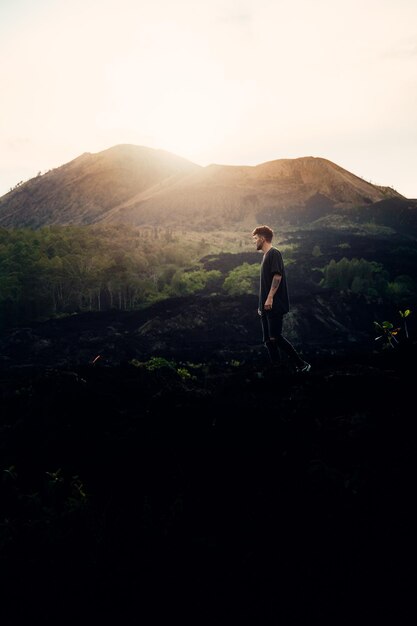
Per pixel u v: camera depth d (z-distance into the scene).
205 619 4.05
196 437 5.70
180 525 4.83
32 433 6.79
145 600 4.30
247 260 107.44
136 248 113.75
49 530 5.02
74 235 103.31
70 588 4.53
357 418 5.16
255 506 4.77
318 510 4.48
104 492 5.56
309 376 6.51
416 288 84.38
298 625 3.78
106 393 7.31
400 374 6.04
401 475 4.43
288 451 5.15
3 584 4.65
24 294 67.62
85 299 79.94
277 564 4.23
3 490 6.00
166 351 40.53
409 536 4.00
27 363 42.28
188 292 84.50
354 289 80.38
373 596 3.77
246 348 44.28
